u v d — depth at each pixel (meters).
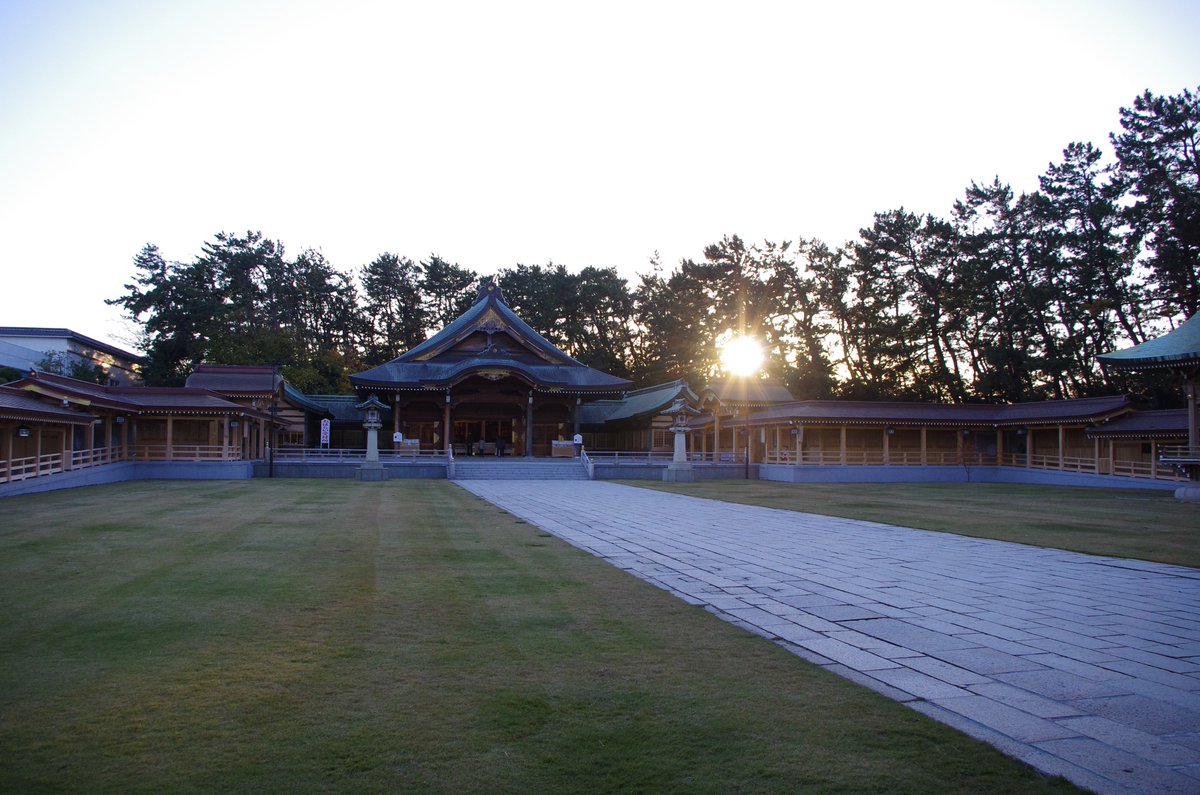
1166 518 21.67
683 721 5.73
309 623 8.46
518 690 6.37
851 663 7.29
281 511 20.58
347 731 5.48
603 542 15.76
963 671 7.08
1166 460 30.61
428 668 6.92
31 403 26.81
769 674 6.88
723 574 12.12
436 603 9.55
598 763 5.01
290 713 5.81
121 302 71.62
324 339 78.19
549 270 78.12
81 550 13.34
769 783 4.74
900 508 24.86
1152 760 5.13
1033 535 17.56
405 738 5.37
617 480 39.88
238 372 43.75
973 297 58.75
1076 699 6.34
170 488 28.88
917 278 62.44
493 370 45.81
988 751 5.23
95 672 6.70
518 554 13.75
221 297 68.56
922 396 63.28
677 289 71.00
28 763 4.92
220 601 9.46
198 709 5.86
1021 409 46.09
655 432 50.78
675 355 70.06
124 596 9.67
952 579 11.87
